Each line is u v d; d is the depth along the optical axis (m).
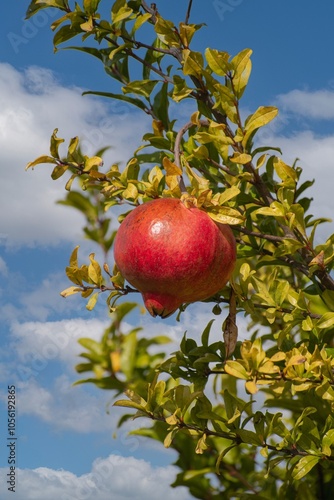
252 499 3.28
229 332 2.79
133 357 3.85
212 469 3.43
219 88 2.81
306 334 3.48
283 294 2.96
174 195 2.57
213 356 2.84
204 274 2.35
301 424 2.86
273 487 3.36
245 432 2.74
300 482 3.24
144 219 2.37
